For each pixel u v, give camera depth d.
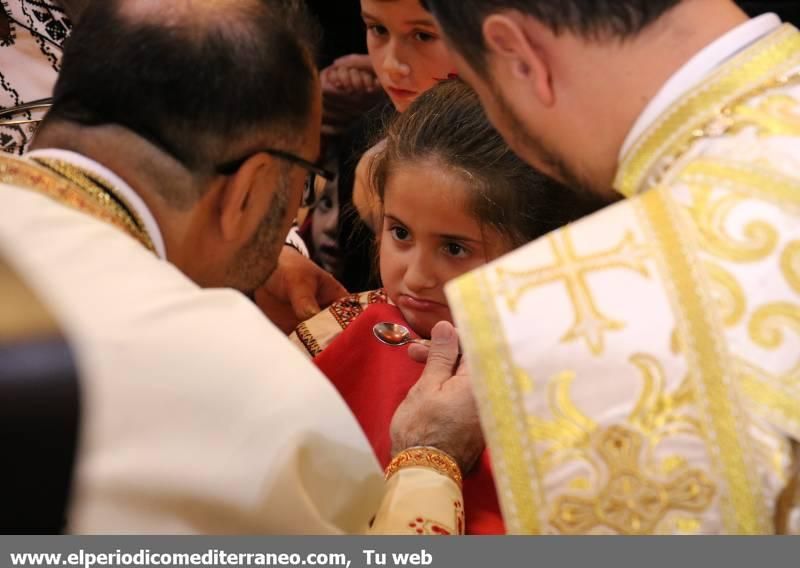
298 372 0.93
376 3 1.54
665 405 0.81
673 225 0.84
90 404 0.83
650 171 0.88
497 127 0.97
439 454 1.18
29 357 0.82
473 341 0.84
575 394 0.82
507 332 0.83
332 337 1.49
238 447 0.87
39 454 0.79
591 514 0.82
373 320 1.39
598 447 0.81
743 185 0.84
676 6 0.86
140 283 0.91
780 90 0.86
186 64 0.95
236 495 0.86
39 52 1.69
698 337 0.81
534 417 0.83
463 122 1.27
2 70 1.67
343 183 1.89
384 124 1.65
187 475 0.85
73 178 0.96
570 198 1.28
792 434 0.79
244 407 0.88
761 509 0.79
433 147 1.28
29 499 0.78
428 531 1.08
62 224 0.93
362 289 1.93
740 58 0.86
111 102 0.96
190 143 0.97
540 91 0.90
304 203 1.96
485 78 0.93
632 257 0.84
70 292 0.88
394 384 1.34
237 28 0.97
